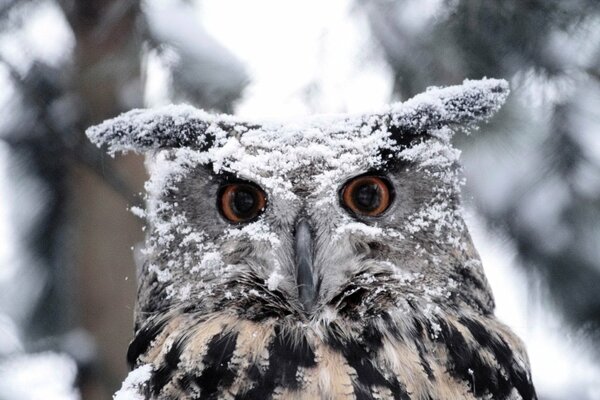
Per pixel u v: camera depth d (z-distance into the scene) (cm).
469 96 870
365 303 835
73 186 1159
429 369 795
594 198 1077
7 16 1019
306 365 786
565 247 1106
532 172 1079
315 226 852
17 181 1140
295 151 857
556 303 1131
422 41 1009
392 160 854
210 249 852
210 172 865
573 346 1163
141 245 1010
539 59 1016
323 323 824
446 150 871
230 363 784
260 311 837
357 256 849
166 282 857
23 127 1088
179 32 1016
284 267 848
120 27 1027
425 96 867
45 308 1170
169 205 869
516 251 1120
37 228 1163
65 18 1055
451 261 847
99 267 1173
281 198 853
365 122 865
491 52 1012
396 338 814
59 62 1067
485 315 852
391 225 851
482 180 1087
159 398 784
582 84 1025
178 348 805
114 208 1173
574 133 1052
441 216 851
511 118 1050
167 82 1020
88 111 1068
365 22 1005
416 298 834
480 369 809
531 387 839
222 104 1020
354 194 859
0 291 1170
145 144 884
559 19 997
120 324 1170
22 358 1102
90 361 1124
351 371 783
